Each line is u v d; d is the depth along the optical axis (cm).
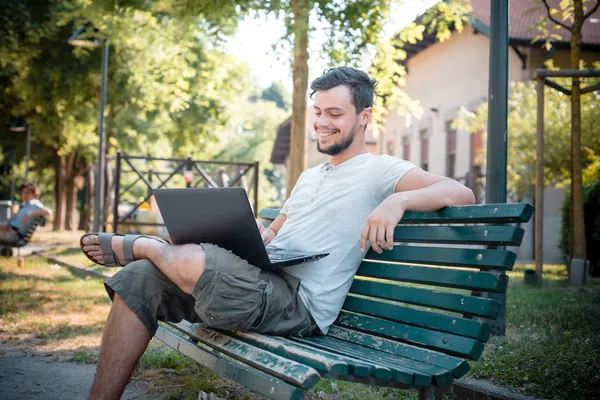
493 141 527
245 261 283
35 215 1219
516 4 1853
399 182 304
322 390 386
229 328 284
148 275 284
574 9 1018
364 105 320
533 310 635
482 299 258
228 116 2417
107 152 2686
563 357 416
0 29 1797
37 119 2497
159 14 1241
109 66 1953
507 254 255
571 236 1049
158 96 1967
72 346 530
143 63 1800
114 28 1212
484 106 1712
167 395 381
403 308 291
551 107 1509
